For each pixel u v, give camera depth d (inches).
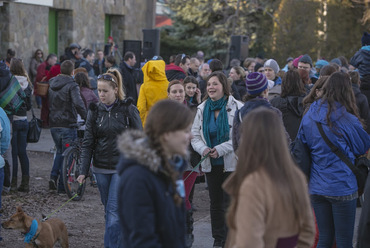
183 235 116.1
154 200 110.0
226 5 1346.0
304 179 119.6
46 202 326.0
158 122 113.5
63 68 336.8
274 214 112.7
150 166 109.7
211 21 1379.2
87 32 941.2
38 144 512.7
